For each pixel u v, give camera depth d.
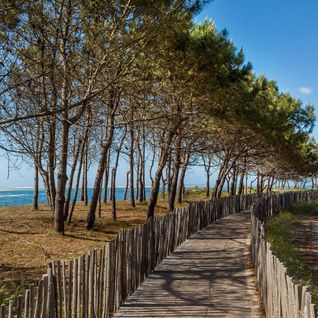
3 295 7.51
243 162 33.75
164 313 7.53
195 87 14.40
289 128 26.70
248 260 11.91
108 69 11.68
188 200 34.62
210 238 16.14
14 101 10.59
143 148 31.70
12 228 15.83
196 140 22.31
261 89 26.06
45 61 10.65
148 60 12.07
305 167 39.69
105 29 10.45
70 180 18.58
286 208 31.84
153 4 10.16
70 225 17.44
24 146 12.48
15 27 9.55
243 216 24.95
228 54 15.09
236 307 7.80
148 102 15.54
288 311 5.27
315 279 11.16
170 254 12.92
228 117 16.36
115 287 7.74
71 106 9.54
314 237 19.73
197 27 15.12
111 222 18.84
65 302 6.01
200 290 8.97
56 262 5.92
